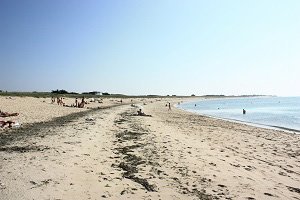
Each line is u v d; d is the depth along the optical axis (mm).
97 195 8422
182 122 36250
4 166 10695
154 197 8578
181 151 15602
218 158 14477
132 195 8641
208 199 8617
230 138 23234
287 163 14781
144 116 41375
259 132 28844
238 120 45062
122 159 13141
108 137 19422
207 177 10852
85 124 26453
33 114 35844
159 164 12406
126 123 29734
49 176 9688
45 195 8039
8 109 39469
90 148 15055
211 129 29344
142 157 13648
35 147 14625
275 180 11188
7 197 7730
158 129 25797
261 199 8906
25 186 8602
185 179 10469
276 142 22453
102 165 11820
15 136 18594
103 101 103938
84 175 10195
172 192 9070
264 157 16016
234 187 9898
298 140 24047
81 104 61344
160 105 100438
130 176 10547
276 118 50156
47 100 74188
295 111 73625
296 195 9539
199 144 18672
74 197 8109
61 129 22375
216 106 112188
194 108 92312
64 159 12133
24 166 10742
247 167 13016
